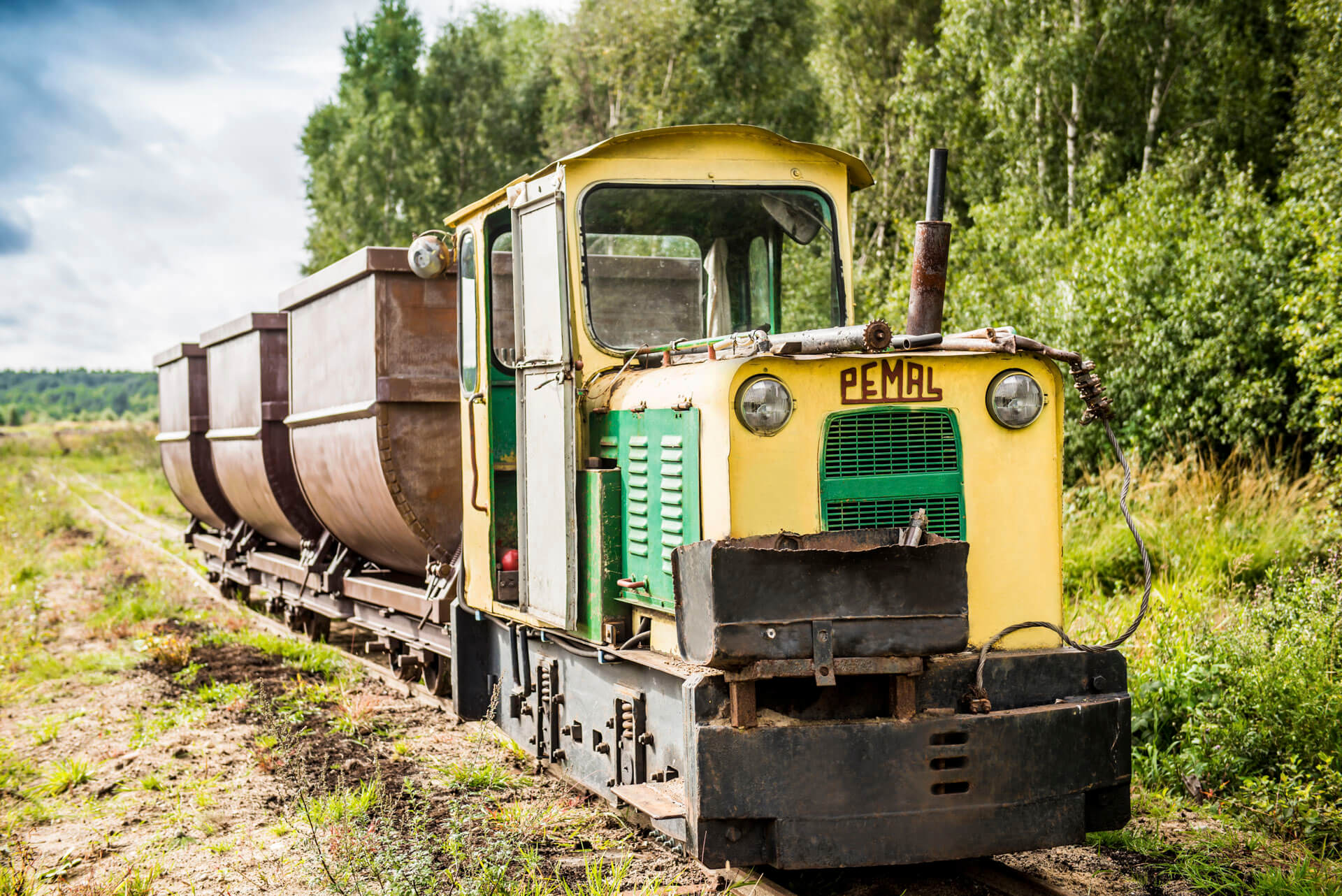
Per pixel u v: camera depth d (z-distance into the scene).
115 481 34.12
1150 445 12.24
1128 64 17.83
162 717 7.54
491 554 5.86
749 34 26.00
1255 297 11.76
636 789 4.27
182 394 13.38
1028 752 3.90
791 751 3.74
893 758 3.79
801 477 4.02
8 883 4.71
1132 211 13.50
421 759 6.37
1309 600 6.86
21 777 6.32
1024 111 17.64
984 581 4.17
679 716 4.29
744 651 3.58
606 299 5.13
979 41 17.86
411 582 8.74
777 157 5.29
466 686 6.52
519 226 5.46
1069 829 3.96
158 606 11.88
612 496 4.77
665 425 4.38
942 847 3.82
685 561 3.77
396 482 7.24
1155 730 6.13
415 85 34.25
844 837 3.76
